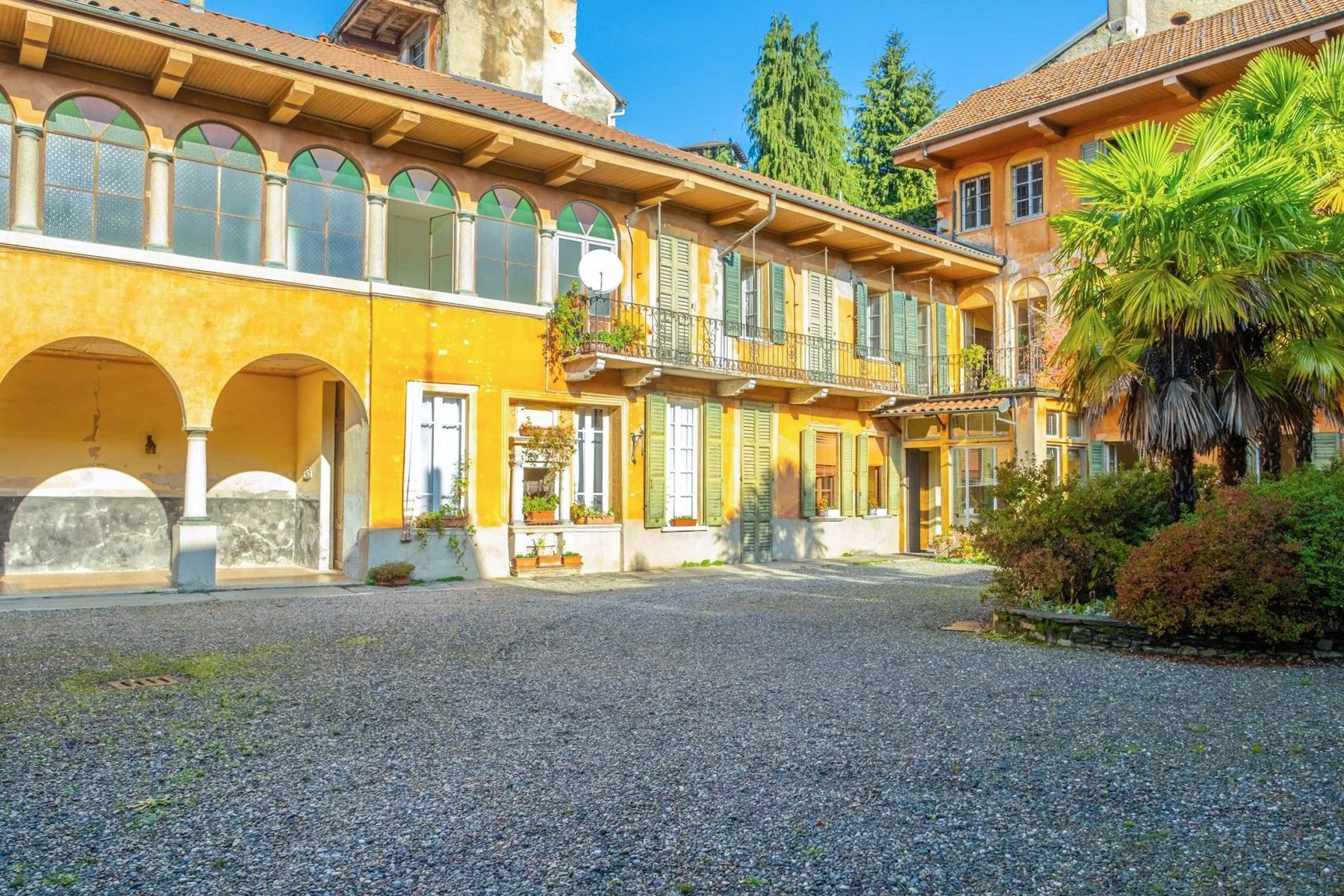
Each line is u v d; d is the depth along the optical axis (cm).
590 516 1502
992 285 2123
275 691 639
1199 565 776
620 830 391
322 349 1252
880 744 515
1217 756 492
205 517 1180
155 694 624
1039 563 903
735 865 357
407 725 554
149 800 425
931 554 1980
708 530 1677
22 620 923
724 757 491
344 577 1338
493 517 1396
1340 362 858
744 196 1595
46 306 1053
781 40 3512
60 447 1314
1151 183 877
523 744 514
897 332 2039
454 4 1895
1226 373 897
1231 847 371
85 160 1102
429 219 1398
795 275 1848
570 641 844
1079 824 397
